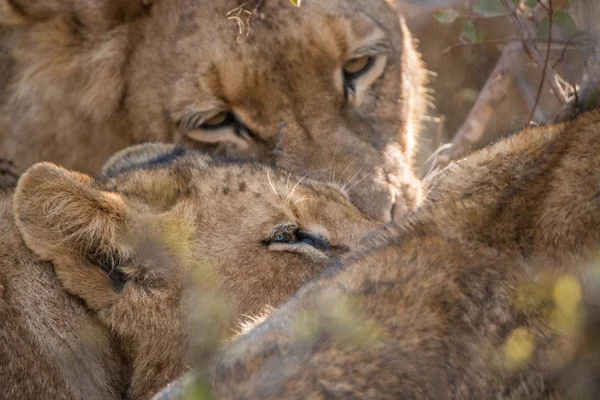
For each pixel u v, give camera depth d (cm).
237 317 901
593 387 584
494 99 1320
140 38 1123
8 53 1168
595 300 587
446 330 589
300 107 1092
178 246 898
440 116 1419
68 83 1152
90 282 861
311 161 1084
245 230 920
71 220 859
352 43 1103
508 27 1349
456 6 1391
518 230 614
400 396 568
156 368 878
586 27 833
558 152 628
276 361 586
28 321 845
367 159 1093
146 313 878
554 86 1050
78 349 856
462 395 575
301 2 1083
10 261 859
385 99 1157
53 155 1180
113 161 1023
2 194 926
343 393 566
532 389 579
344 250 940
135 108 1135
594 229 593
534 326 589
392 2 1208
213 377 595
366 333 587
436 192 662
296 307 625
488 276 604
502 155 647
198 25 1089
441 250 624
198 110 1097
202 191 928
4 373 827
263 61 1075
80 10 1131
